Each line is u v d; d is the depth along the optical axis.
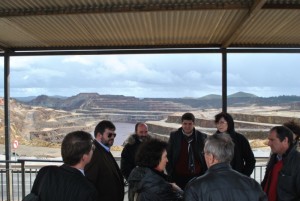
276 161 3.51
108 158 3.72
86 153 2.50
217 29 6.23
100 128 3.80
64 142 2.50
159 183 2.67
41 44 7.28
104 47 7.32
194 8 5.09
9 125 7.20
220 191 2.35
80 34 6.61
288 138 3.23
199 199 2.37
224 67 6.98
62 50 7.40
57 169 2.45
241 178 2.42
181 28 6.23
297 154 3.19
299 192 3.13
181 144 4.92
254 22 5.86
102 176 3.58
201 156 4.85
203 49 7.13
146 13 5.44
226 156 2.48
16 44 7.26
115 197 3.64
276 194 3.33
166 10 5.15
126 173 4.66
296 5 5.11
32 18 5.66
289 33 6.46
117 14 5.48
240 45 7.09
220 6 5.05
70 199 2.31
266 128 30.61
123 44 7.28
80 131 2.60
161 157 2.79
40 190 2.38
